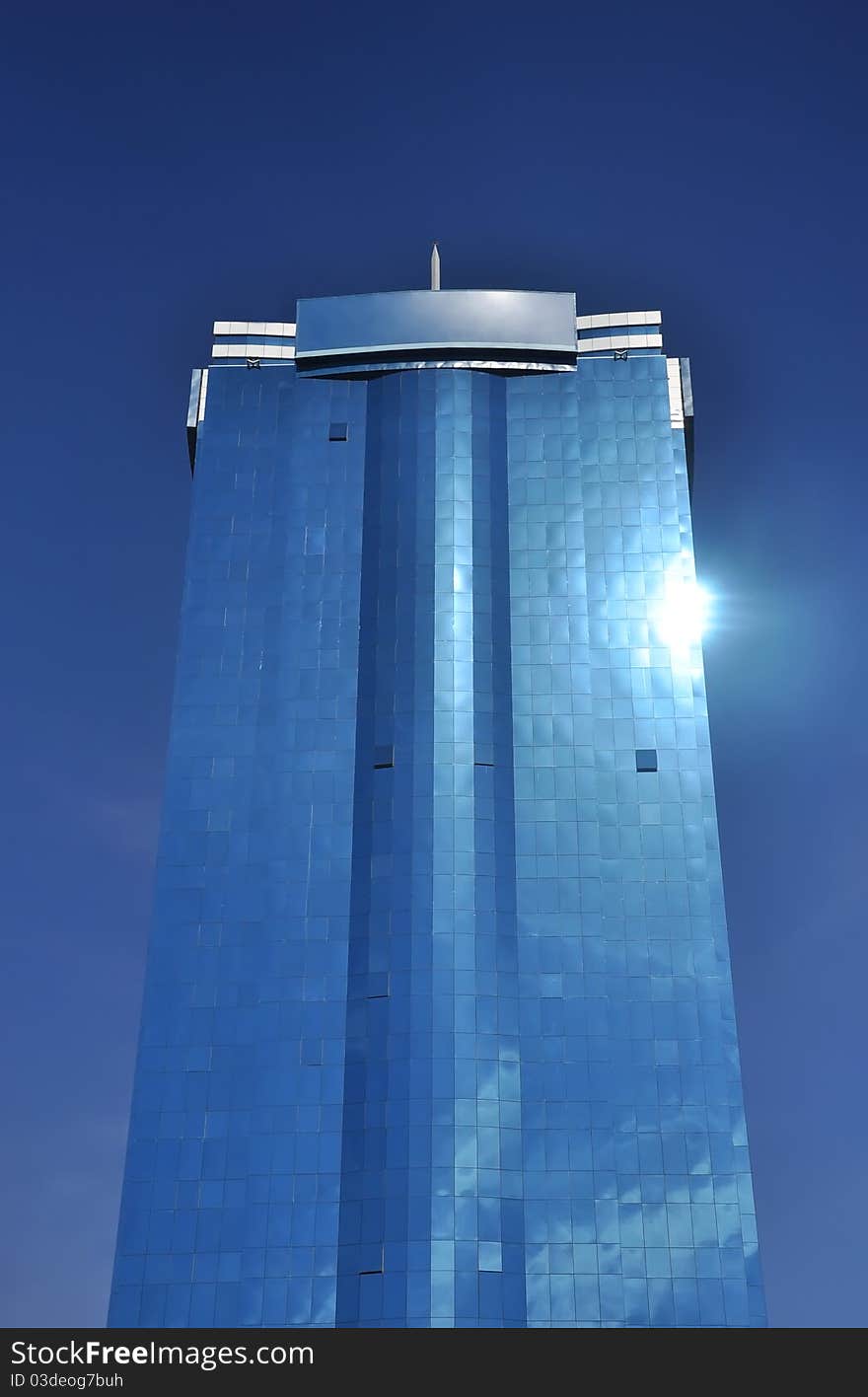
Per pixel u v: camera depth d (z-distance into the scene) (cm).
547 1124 7862
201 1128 7962
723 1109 7912
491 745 9038
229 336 10825
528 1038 8119
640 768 8969
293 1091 8025
